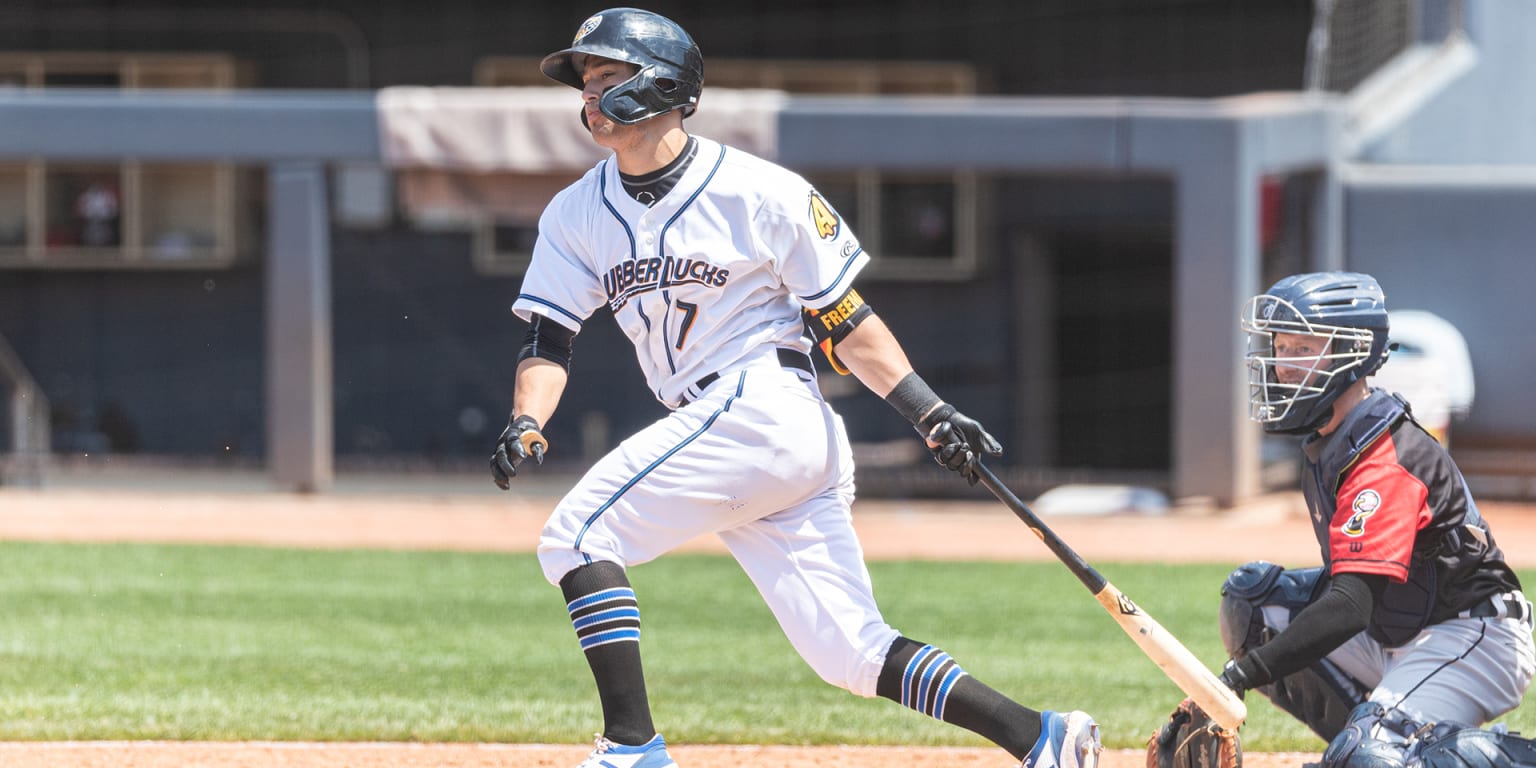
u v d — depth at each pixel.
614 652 13.07
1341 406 13.60
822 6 64.75
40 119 48.06
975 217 62.97
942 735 18.67
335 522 43.22
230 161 48.41
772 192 13.07
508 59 64.38
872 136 46.97
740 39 64.88
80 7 63.84
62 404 62.78
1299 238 50.31
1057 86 64.50
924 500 51.00
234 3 63.97
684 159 13.16
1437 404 43.91
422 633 26.70
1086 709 20.33
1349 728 13.41
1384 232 48.28
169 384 63.00
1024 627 27.38
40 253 63.16
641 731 13.13
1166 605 29.42
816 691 21.83
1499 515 44.03
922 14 64.56
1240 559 36.53
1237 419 45.69
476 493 50.44
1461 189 47.59
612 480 13.20
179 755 17.48
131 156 48.19
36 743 17.98
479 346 63.25
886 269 63.47
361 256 63.16
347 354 63.41
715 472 13.02
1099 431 63.91
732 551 13.76
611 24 12.96
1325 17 60.56
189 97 48.09
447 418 63.28
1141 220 62.34
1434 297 47.78
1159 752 13.88
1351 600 12.94
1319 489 13.70
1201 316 45.69
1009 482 51.78
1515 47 54.75
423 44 64.38
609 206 13.41
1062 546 12.98
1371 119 54.19
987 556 37.16
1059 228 62.91
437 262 63.12
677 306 13.30
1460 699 13.60
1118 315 63.91
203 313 63.12
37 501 47.16
